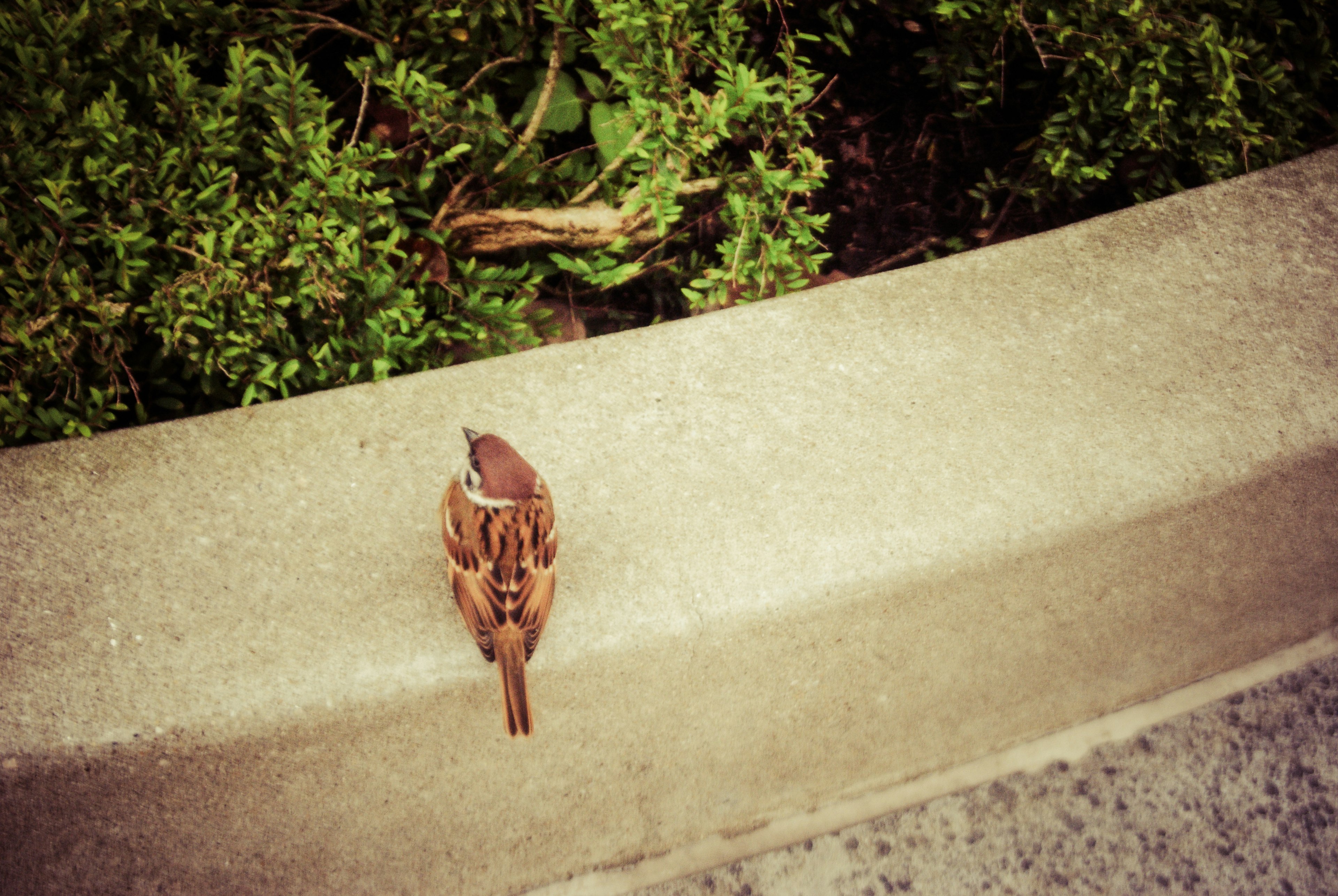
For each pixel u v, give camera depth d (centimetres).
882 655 84
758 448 83
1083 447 84
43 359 83
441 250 99
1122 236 93
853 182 112
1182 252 92
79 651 75
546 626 78
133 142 84
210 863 80
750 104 93
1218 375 86
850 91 117
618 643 78
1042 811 92
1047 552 82
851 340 88
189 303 84
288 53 87
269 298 87
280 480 81
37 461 81
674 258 109
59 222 82
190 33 93
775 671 82
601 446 83
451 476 82
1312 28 103
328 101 92
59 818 75
